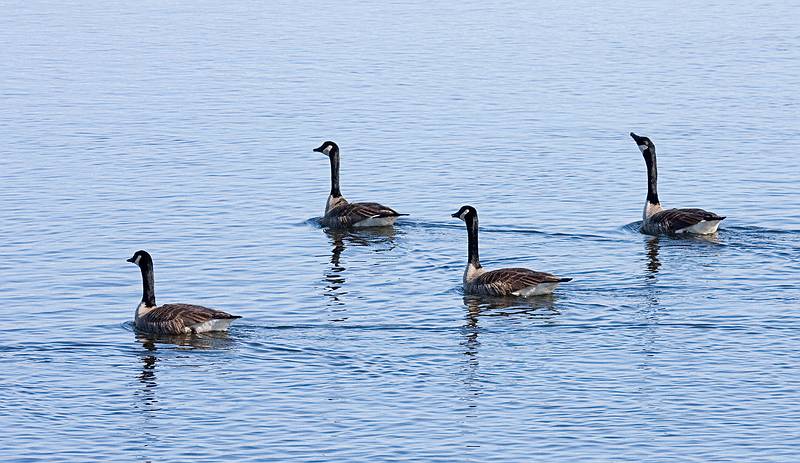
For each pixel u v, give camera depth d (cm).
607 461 2631
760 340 3281
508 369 3105
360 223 4453
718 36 9206
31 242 4228
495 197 4881
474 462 2627
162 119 6372
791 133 5969
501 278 3634
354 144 5838
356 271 3938
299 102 6831
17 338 3312
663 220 4312
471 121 6328
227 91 7156
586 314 3491
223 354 3203
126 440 2733
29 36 9212
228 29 9631
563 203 4784
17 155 5544
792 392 2958
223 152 5659
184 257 4088
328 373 3086
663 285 3741
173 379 3047
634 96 6962
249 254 4131
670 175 5225
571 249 4166
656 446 2698
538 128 6153
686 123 6234
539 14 10469
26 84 7331
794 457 2645
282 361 3162
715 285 3738
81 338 3316
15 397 2944
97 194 4888
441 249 4200
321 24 9888
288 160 5522
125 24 9894
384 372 3091
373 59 8244
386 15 10406
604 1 11325
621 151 5666
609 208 4709
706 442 2716
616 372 3084
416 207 4750
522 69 7856
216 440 2731
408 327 3397
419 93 7081
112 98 6931
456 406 2897
